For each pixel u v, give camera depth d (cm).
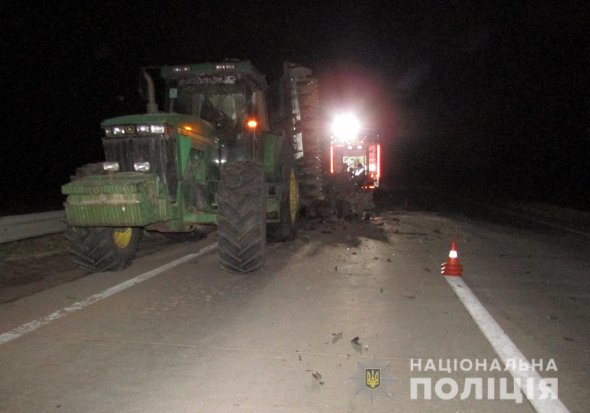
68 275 766
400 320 569
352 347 491
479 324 559
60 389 404
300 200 1314
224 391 402
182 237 1056
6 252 877
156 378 423
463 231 1271
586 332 542
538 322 570
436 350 487
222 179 741
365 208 1538
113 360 457
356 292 679
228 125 888
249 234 725
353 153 2141
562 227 1398
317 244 1048
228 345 493
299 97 1308
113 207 650
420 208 1911
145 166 716
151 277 751
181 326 543
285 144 1027
